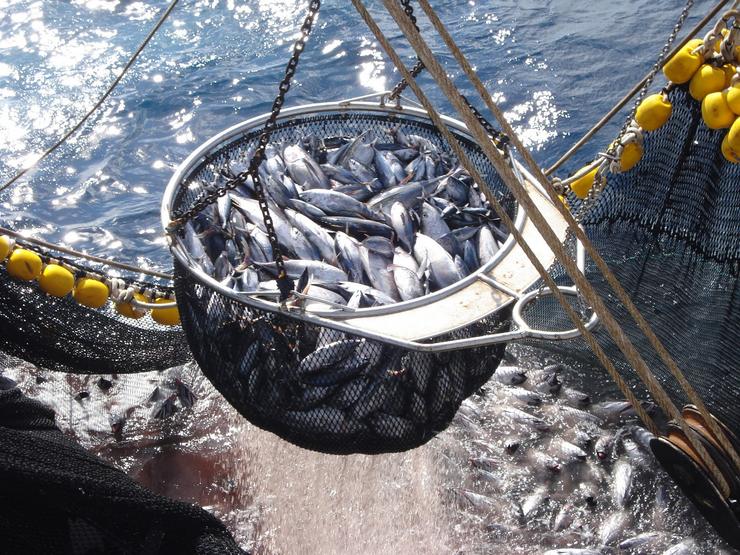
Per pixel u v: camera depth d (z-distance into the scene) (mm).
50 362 6918
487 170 6625
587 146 11227
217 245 5965
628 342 4797
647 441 7559
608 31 13820
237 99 13148
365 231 6191
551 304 7121
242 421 7996
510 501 7246
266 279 5781
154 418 8086
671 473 6023
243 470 7566
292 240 6012
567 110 12031
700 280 6547
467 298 5297
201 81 13609
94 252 10195
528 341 8273
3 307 6406
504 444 7695
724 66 5984
